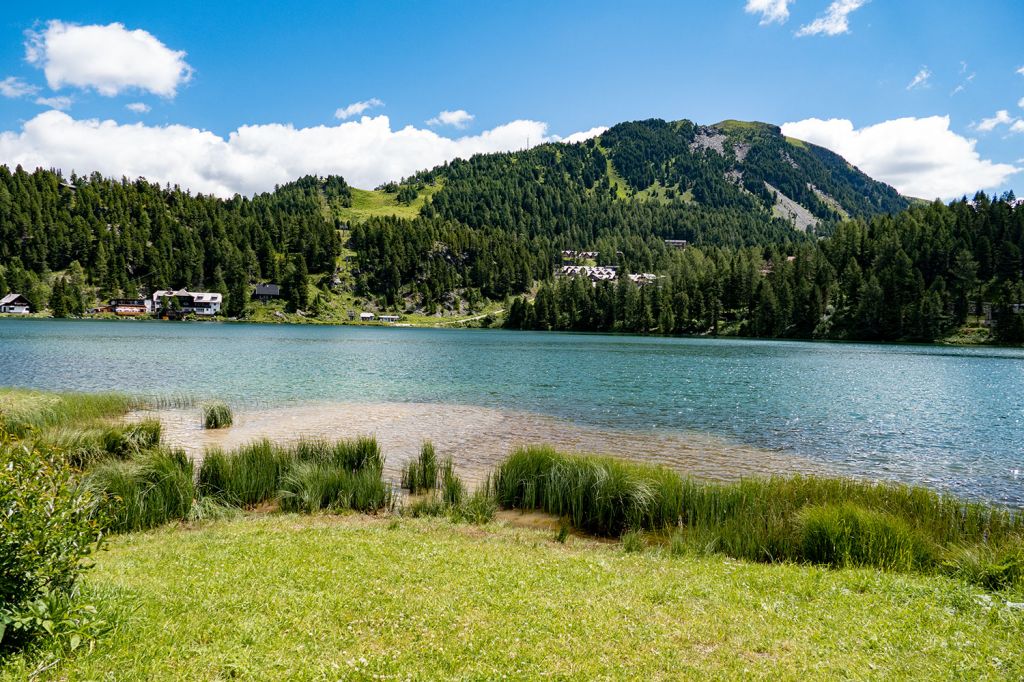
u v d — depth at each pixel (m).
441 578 9.20
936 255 152.62
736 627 7.58
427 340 117.75
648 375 53.59
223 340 94.69
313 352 74.75
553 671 6.24
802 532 11.57
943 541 11.79
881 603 8.55
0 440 6.40
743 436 27.16
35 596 5.96
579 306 187.25
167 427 25.75
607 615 7.85
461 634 7.05
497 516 14.95
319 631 6.94
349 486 15.12
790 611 8.19
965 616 8.04
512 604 8.12
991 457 23.70
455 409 33.09
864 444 25.88
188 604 7.50
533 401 36.97
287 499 15.11
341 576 9.02
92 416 25.12
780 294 148.62
